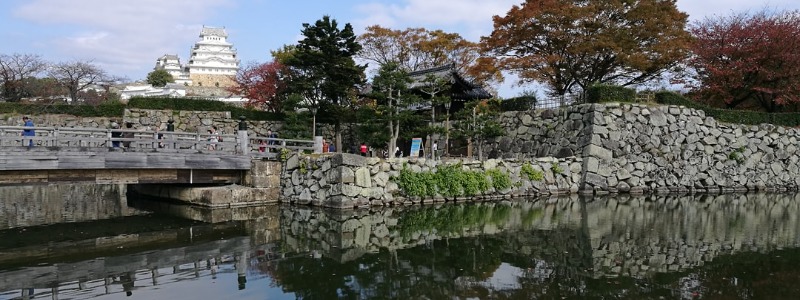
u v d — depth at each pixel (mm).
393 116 19031
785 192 23234
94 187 24125
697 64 27422
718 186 23125
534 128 23969
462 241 11461
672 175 22500
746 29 25609
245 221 14289
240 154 17438
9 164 13336
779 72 25234
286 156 18047
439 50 31781
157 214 15844
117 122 24016
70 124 23328
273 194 17781
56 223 14375
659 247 10781
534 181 20234
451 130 21859
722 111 24281
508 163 19859
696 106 23766
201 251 10625
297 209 16375
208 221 14320
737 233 12359
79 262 9789
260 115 25938
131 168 15227
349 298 7523
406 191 17406
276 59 31578
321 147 18781
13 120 22359
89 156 14516
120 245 11305
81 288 8125
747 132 24094
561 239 11641
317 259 9844
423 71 25078
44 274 8945
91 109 24062
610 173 21516
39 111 23266
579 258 9812
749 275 8586
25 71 35125
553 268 9086
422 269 9070
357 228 13133
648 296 7508
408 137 20109
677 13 27875
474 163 19016
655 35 26828
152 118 24062
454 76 23250
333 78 24078
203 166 16531
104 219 15008
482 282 8266
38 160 13766
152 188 19859
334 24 23641
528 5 27234
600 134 21484
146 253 10500
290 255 10188
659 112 22734
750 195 21719
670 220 14422
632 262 9492
